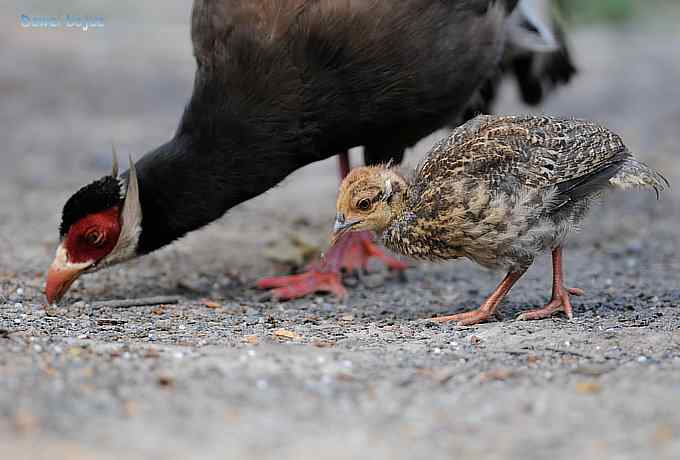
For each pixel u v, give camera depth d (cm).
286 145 1104
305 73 1088
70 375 753
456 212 954
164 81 2834
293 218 1644
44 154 2094
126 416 669
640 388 743
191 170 1094
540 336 924
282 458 611
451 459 613
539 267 1360
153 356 827
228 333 973
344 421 674
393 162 1196
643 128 2403
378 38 1094
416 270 1373
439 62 1145
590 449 629
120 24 3319
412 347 895
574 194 972
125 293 1205
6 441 618
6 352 821
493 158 961
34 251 1392
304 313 1118
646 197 1794
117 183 1109
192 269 1343
